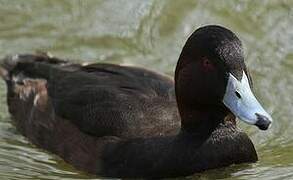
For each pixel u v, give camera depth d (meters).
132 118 12.02
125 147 11.67
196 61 11.34
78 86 12.73
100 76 12.84
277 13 16.31
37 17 16.52
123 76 12.82
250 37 15.84
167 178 11.45
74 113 12.44
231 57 11.12
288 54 15.30
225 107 11.25
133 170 11.52
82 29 16.27
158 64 15.32
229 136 11.52
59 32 16.19
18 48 15.73
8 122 13.75
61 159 12.45
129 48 15.84
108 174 11.68
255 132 13.09
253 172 11.64
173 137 11.58
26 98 13.52
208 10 16.55
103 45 15.90
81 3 16.78
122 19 16.50
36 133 13.02
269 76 14.64
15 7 16.70
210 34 11.30
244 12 16.39
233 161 11.55
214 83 11.18
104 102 12.27
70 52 15.70
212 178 11.49
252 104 10.82
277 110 13.65
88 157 11.99
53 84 13.16
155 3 16.72
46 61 13.99
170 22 16.39
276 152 12.44
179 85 11.57
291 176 11.63
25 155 12.65
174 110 12.21
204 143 11.47
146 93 12.43
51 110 12.88
